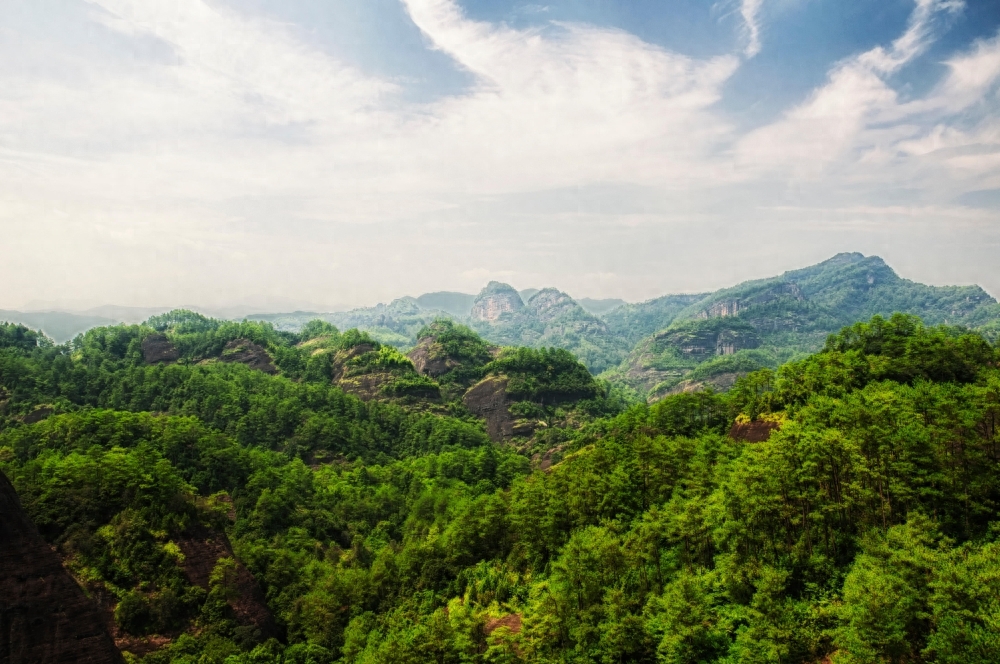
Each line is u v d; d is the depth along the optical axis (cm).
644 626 6456
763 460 7212
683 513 7356
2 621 6412
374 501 15012
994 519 6294
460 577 9606
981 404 7288
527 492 10112
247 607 9338
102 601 8219
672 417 13388
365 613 9456
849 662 4766
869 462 6669
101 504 9206
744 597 6462
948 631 4462
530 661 6869
